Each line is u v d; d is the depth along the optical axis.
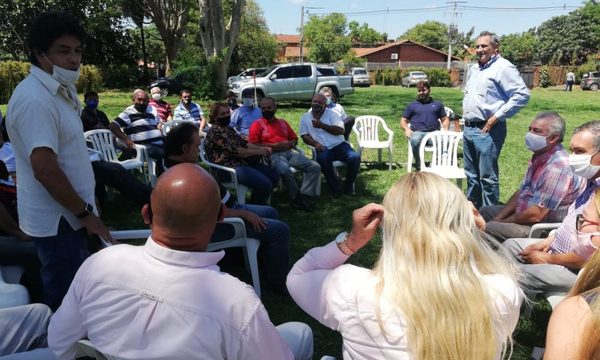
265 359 1.31
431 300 1.23
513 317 1.33
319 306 1.45
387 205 1.40
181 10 28.62
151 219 1.38
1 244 2.76
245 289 1.31
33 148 2.06
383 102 20.39
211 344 1.24
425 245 1.29
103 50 28.42
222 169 5.03
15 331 2.02
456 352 1.21
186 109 8.20
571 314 1.16
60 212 2.24
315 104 6.07
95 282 1.30
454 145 6.12
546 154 3.40
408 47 64.50
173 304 1.25
